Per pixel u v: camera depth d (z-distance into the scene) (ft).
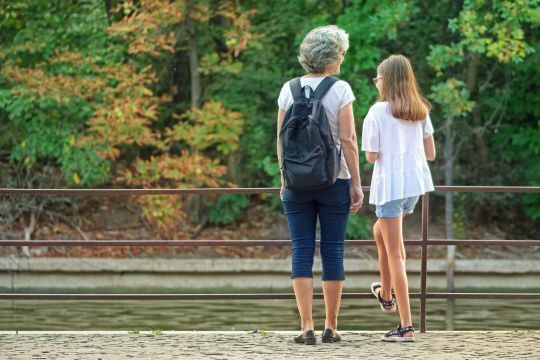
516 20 62.54
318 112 23.50
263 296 27.68
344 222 24.49
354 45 66.08
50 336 26.32
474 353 23.40
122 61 68.85
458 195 76.38
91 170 67.72
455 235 74.13
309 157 23.39
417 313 48.16
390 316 46.29
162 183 71.26
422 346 24.43
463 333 26.84
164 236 71.31
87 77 66.33
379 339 25.64
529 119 78.02
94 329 41.96
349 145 23.91
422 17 71.26
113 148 68.69
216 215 73.41
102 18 68.95
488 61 73.77
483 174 76.69
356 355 23.03
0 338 25.94
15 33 70.08
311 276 24.70
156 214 66.54
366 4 65.57
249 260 65.10
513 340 25.50
